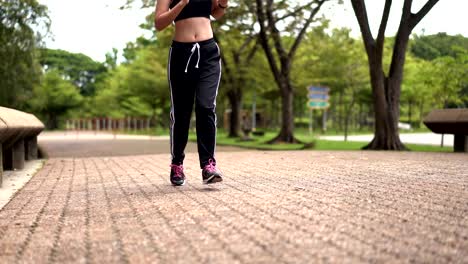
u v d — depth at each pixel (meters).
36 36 14.55
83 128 40.38
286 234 2.17
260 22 15.98
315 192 3.48
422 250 1.87
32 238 2.32
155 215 2.78
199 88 3.99
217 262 1.78
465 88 15.41
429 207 2.81
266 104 46.12
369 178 4.38
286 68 16.83
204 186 4.06
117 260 1.87
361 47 24.75
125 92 40.72
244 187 3.88
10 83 14.52
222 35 18.31
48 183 4.86
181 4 3.80
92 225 2.58
